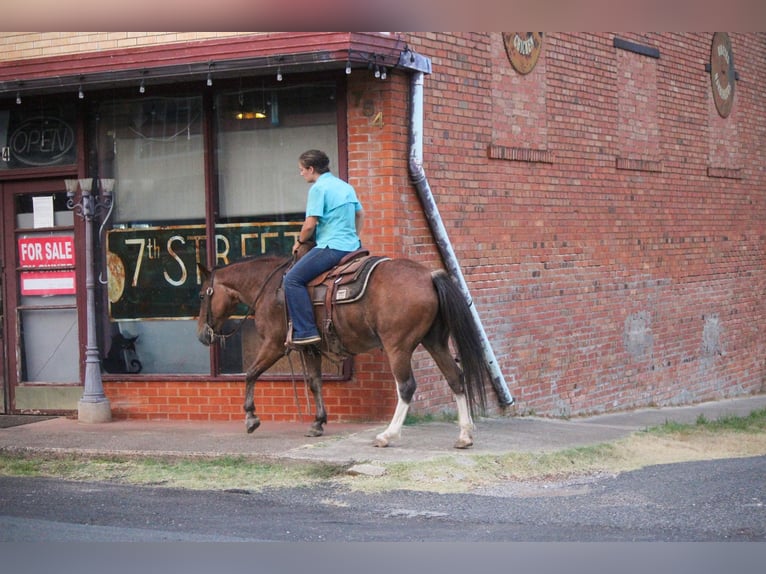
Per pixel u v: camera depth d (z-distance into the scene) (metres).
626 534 6.86
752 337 18.31
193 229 11.27
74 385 11.78
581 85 13.70
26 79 10.67
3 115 11.91
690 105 16.30
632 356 14.80
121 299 11.50
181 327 11.34
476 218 11.81
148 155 11.41
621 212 14.57
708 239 16.86
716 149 17.08
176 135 11.31
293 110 10.89
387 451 9.08
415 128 10.64
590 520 7.25
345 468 8.70
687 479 8.72
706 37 16.72
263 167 11.02
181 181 11.32
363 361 10.60
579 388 13.62
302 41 9.72
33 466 9.22
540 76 12.91
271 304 9.62
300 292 9.18
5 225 12.03
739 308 17.86
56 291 11.94
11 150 11.90
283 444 9.48
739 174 17.77
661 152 15.55
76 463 9.30
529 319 12.67
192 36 10.59
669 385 15.73
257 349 11.09
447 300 8.78
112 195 11.51
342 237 9.28
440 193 11.27
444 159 11.34
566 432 10.78
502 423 11.29
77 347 11.90
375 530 6.96
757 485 8.45
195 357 11.30
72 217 11.80
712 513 7.45
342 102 10.62
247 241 11.09
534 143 12.80
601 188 14.12
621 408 14.52
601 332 14.09
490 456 8.95
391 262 9.02
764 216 18.77
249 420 9.98
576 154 13.60
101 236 11.54
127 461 9.33
